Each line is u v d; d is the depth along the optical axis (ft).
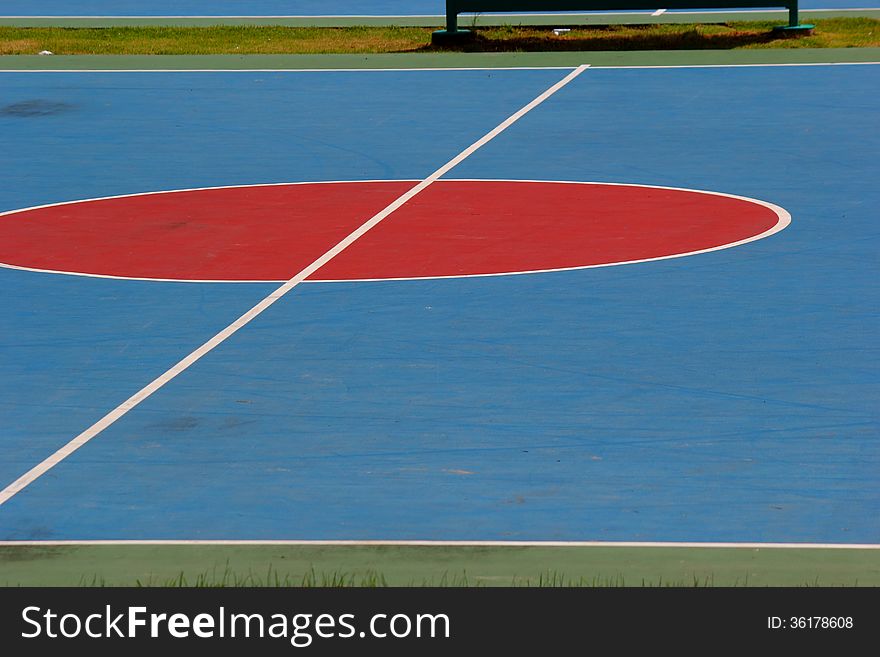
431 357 80.69
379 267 101.09
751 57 196.03
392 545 56.49
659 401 72.90
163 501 61.72
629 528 57.93
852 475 63.16
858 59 192.03
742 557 54.70
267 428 70.23
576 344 82.64
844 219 112.68
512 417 71.00
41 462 66.33
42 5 271.49
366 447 67.46
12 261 104.53
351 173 134.51
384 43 215.10
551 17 239.91
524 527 58.18
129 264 103.19
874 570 53.21
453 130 153.89
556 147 144.56
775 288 93.81
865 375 76.43
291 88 180.14
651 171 132.77
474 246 106.63
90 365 80.59
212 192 127.24
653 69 188.85
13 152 145.69
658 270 98.63
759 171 130.93
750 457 65.36
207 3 272.31
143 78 188.24
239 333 85.97
